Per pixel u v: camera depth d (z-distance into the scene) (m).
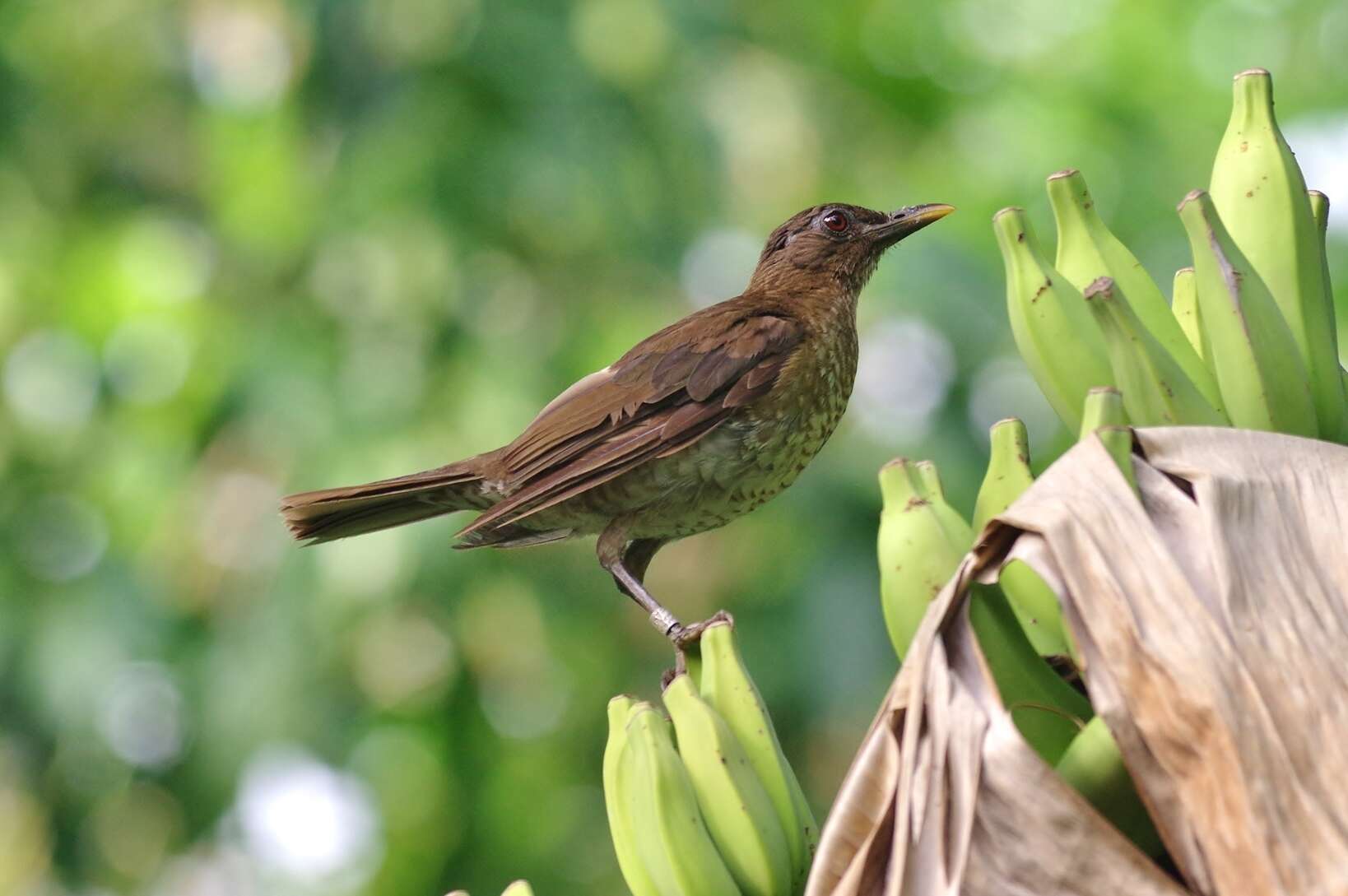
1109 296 4.36
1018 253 4.79
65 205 14.38
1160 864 4.00
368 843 13.55
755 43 14.27
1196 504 3.88
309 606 11.95
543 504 7.77
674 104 12.78
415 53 12.41
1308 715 3.60
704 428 7.99
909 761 3.77
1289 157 4.70
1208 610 3.71
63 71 14.50
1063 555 3.78
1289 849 3.51
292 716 12.07
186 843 12.84
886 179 14.27
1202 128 14.41
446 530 12.03
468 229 12.30
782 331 8.27
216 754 12.16
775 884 4.53
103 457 13.33
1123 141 14.19
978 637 4.21
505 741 13.45
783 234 9.08
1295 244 4.62
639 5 13.01
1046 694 4.27
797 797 4.71
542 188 12.16
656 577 12.80
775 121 14.13
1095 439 3.98
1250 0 14.88
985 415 11.94
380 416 12.23
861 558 11.73
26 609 12.76
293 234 12.95
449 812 13.48
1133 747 3.64
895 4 14.91
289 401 12.51
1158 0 14.90
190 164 14.72
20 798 13.12
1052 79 14.58
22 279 14.07
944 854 3.65
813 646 11.58
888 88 14.55
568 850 13.82
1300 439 4.08
